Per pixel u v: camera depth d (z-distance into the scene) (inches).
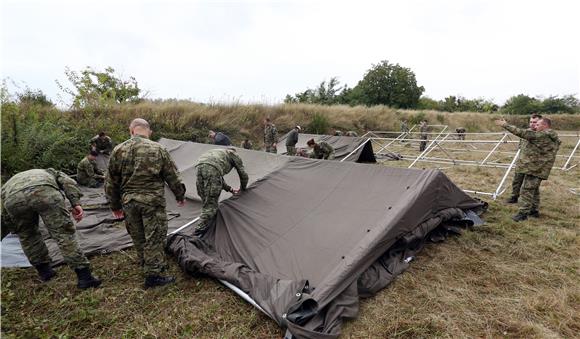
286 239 133.1
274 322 96.8
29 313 102.7
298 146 418.9
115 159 112.6
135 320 100.4
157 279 117.6
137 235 119.3
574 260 133.1
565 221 175.8
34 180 110.0
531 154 172.2
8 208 107.7
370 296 109.9
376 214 128.6
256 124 542.0
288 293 95.5
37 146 285.0
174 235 141.9
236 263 119.0
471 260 134.3
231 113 526.0
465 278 121.6
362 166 158.2
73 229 116.0
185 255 126.3
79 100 403.5
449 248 145.0
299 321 87.7
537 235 156.6
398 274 121.0
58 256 137.8
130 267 133.3
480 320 98.0
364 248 110.4
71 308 105.7
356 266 105.6
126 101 506.0
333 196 149.5
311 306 91.4
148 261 115.7
